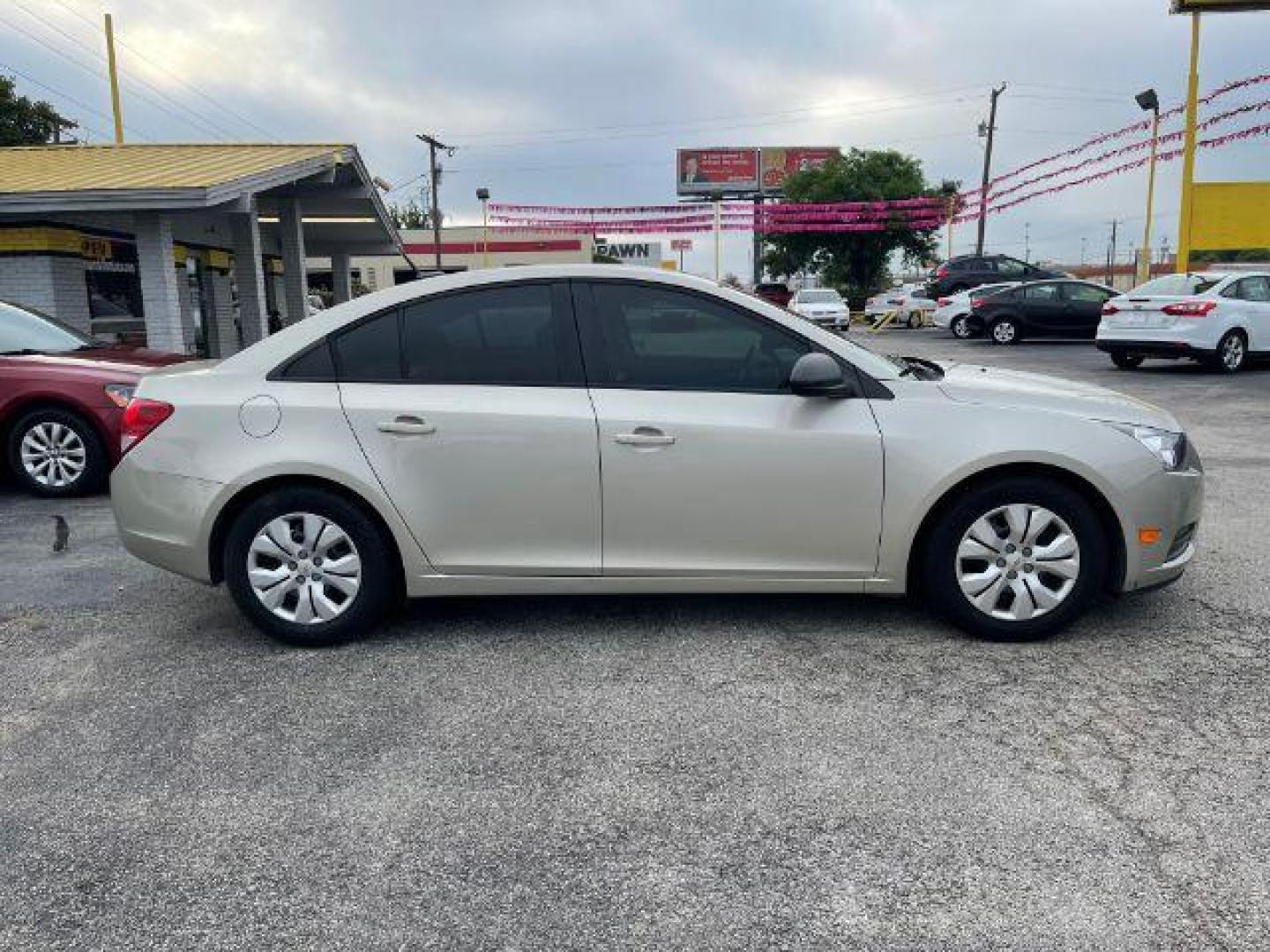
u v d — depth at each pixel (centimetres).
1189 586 510
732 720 366
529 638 451
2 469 816
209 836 298
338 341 442
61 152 1648
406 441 427
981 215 3366
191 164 1443
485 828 300
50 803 318
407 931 255
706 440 421
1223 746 340
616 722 366
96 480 795
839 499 424
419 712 378
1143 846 283
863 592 439
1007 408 426
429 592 440
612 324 436
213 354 1953
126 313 1636
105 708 388
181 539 439
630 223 3528
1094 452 418
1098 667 408
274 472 429
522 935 252
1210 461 846
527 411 426
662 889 269
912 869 275
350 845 292
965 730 355
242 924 259
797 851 285
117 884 276
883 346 2433
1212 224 2112
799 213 4591
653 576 433
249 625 480
